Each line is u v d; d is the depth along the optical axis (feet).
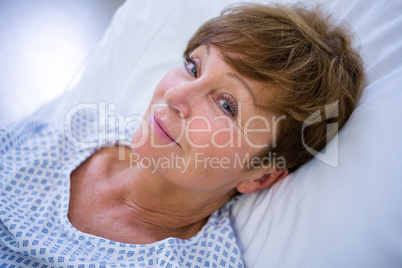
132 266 2.64
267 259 2.69
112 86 4.20
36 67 6.03
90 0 7.13
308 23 2.82
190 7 4.15
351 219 2.42
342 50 2.80
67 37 6.51
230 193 3.16
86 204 3.01
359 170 2.52
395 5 2.96
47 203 2.83
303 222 2.63
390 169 2.40
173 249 2.71
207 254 2.82
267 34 2.53
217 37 2.60
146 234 2.96
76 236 2.70
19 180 2.92
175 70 2.82
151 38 4.21
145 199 3.04
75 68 6.15
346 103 2.73
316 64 2.57
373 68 2.85
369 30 3.00
